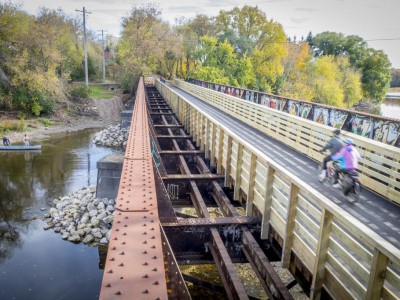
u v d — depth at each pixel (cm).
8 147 3391
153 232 314
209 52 6450
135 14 6762
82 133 4419
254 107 1852
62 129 4569
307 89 6719
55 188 2348
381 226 689
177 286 332
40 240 1612
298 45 8056
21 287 1254
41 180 2514
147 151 669
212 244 664
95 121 5203
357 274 463
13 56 4844
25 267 1388
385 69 8094
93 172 2744
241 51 7225
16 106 4734
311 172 1057
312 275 513
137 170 527
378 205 803
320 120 1363
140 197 405
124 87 6825
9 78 4766
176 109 2672
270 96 1998
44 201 2106
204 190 1030
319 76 7031
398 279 363
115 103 5978
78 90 5444
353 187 812
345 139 866
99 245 1562
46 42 5025
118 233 310
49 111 4928
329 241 485
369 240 382
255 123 1838
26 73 4716
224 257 584
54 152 3378
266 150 1336
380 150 877
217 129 1201
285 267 596
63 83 5366
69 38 6925
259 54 7038
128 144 741
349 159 844
